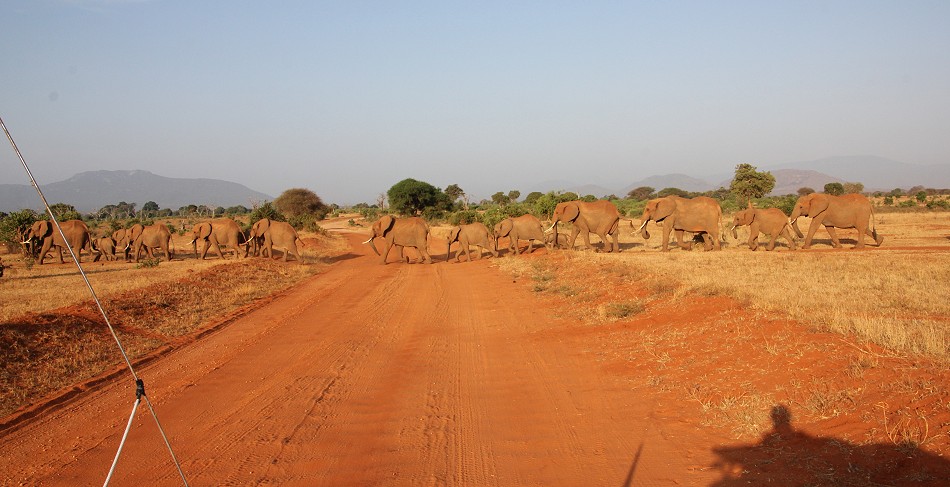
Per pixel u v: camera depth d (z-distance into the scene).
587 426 8.09
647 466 6.69
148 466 7.38
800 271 16.89
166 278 22.31
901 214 53.34
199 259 36.06
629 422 8.05
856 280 14.78
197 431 8.56
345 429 8.52
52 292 19.91
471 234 32.62
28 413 9.34
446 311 17.59
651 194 137.88
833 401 6.99
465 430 8.32
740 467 6.27
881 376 7.18
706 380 8.89
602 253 26.28
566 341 12.72
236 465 7.33
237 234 35.72
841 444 6.13
